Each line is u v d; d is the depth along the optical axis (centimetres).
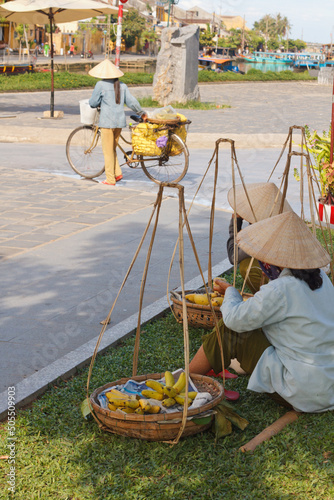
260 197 448
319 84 3912
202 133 1480
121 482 282
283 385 333
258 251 325
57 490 278
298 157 1291
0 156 1214
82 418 335
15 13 1552
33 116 1791
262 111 2170
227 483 282
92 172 1040
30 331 446
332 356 330
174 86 2234
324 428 324
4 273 567
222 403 329
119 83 906
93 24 4103
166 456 300
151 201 862
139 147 905
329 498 272
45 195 882
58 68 3603
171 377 346
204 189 955
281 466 292
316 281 327
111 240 673
